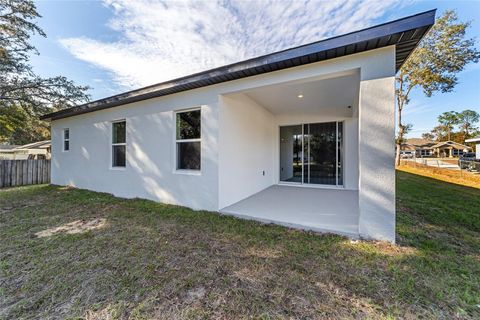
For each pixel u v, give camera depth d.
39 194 6.18
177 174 4.85
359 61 2.92
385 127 2.79
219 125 4.30
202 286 1.94
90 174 6.77
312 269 2.18
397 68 3.63
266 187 6.99
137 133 5.55
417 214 4.19
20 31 9.16
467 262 2.32
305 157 7.65
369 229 2.89
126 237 3.04
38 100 10.05
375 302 1.71
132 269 2.22
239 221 3.73
